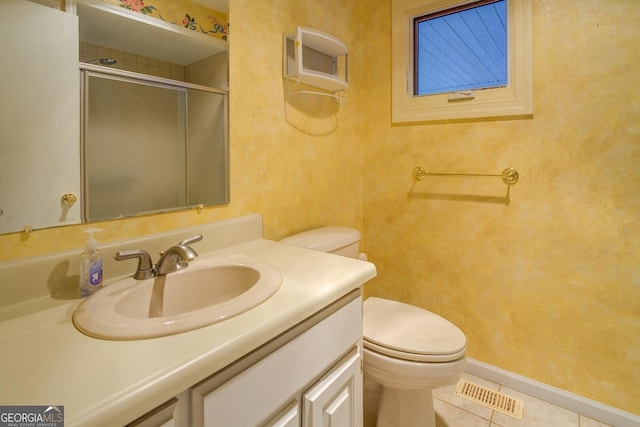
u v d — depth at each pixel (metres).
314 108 1.57
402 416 1.19
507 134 1.48
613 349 1.31
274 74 1.35
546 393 1.45
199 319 0.62
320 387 0.79
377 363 1.12
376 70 1.84
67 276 0.81
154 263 0.97
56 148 0.80
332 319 0.84
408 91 1.74
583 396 1.38
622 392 1.30
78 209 0.85
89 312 0.67
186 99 1.06
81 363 0.51
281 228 1.42
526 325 1.49
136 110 0.94
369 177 1.91
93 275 0.78
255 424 0.64
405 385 1.11
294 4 1.43
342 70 1.71
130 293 0.78
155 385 0.47
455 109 1.60
